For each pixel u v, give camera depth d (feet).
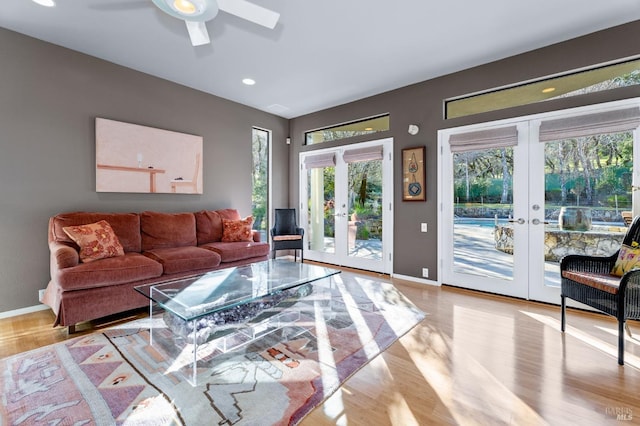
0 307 8.95
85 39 9.57
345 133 15.93
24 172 9.34
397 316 8.96
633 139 8.70
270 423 4.62
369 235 14.83
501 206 10.99
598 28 8.92
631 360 6.47
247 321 8.10
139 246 10.93
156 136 12.27
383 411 4.93
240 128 15.61
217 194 14.65
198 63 11.18
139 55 10.60
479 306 9.84
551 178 9.99
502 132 10.68
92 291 8.03
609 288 6.51
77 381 5.65
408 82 12.89
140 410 4.87
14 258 9.18
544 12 8.16
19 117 9.23
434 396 5.30
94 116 10.74
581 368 6.16
